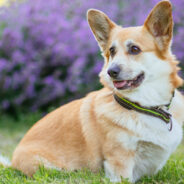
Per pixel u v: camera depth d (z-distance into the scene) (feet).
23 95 35.01
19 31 37.06
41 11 38.04
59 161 14.58
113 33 14.52
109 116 13.14
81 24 34.91
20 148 15.65
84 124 14.24
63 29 35.83
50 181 13.03
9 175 14.40
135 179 14.12
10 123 35.01
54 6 37.96
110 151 13.10
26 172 14.66
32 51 36.04
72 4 37.37
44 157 14.65
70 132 14.66
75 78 32.89
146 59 13.25
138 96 13.16
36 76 35.42
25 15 37.47
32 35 36.35
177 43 29.53
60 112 15.81
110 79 13.61
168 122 13.21
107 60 14.70
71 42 35.14
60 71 34.76
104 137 13.33
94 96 14.89
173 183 12.82
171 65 13.44
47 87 34.50
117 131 12.90
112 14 33.53
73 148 14.46
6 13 39.45
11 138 29.12
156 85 13.33
